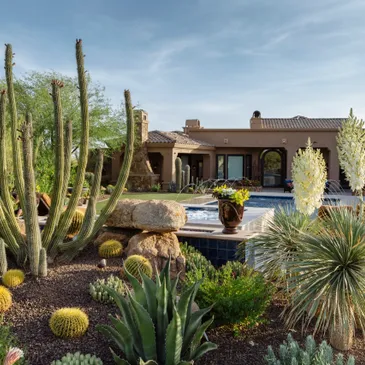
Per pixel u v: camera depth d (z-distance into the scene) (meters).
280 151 28.81
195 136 29.05
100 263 6.12
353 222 4.98
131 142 7.05
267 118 33.00
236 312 4.72
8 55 6.32
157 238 7.10
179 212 7.35
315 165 5.53
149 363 3.42
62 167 6.31
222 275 5.92
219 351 4.40
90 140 23.05
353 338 4.82
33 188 5.56
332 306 4.40
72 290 5.41
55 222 6.46
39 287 5.39
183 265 6.73
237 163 29.03
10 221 6.42
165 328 3.71
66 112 21.58
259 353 4.36
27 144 5.41
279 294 5.92
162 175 26.98
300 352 3.76
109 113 23.55
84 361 3.73
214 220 11.41
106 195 21.28
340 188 26.05
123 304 3.94
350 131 5.58
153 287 3.98
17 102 20.53
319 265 4.70
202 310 4.12
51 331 4.48
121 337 3.79
